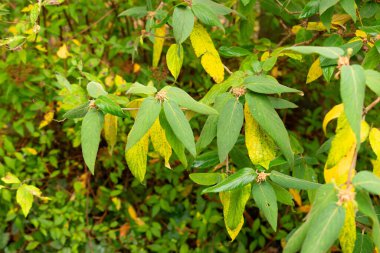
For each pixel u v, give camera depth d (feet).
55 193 4.48
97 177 4.71
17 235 4.40
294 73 4.07
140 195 4.73
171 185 4.26
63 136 4.60
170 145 1.91
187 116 2.15
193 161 2.35
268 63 2.20
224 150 1.79
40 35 3.83
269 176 1.90
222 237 4.34
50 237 4.40
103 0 4.54
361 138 1.58
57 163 4.61
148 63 4.62
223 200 2.02
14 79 3.82
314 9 2.23
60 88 3.76
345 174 1.60
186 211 4.66
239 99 1.93
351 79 1.41
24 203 2.57
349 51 1.58
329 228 1.33
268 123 1.78
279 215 4.27
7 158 3.72
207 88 3.98
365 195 1.41
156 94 1.79
